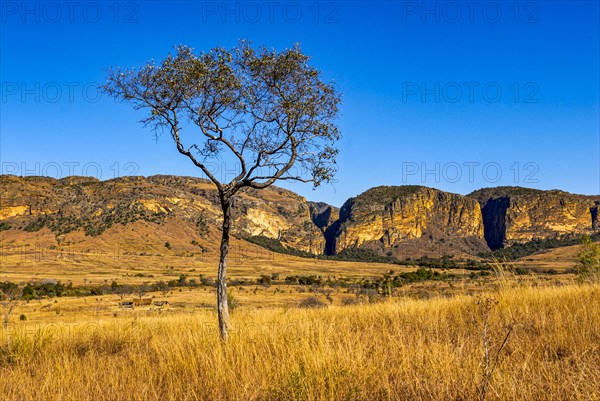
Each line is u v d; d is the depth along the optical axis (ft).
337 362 20.36
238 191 37.52
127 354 31.27
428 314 32.09
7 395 20.77
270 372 20.35
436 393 16.29
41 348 33.09
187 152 38.32
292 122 38.88
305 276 581.53
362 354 21.52
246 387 18.69
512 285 38.96
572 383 14.96
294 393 17.35
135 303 257.75
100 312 199.62
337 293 234.17
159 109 38.47
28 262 616.39
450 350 20.36
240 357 23.48
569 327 23.18
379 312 37.32
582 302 28.99
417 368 18.95
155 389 20.77
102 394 19.89
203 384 20.80
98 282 471.62
